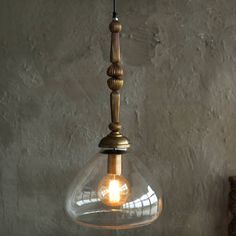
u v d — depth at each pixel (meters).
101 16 1.62
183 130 1.63
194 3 1.62
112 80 0.94
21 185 1.63
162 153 1.63
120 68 0.94
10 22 1.62
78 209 0.90
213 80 1.63
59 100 1.63
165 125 1.63
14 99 1.63
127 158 0.94
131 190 0.89
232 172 1.64
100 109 1.63
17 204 1.63
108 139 0.94
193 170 1.63
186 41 1.62
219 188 1.64
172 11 1.62
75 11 1.62
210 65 1.63
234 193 1.55
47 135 1.63
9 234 1.64
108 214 0.89
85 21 1.62
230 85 1.63
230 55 1.63
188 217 1.64
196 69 1.63
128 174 0.91
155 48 1.62
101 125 1.63
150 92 1.63
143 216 0.90
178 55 1.62
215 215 1.64
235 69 1.63
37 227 1.64
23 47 1.62
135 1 1.62
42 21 1.62
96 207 0.89
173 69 1.63
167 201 1.63
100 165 0.92
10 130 1.63
